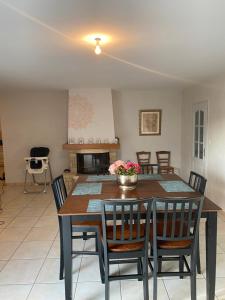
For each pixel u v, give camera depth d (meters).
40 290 2.38
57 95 6.23
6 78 4.48
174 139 6.44
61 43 2.60
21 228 3.75
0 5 1.77
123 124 6.36
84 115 5.87
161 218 2.22
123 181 2.68
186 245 2.11
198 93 5.23
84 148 5.81
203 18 2.01
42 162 5.72
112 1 1.71
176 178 3.23
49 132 6.34
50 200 5.14
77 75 4.30
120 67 3.71
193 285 2.10
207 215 2.12
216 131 4.41
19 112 6.27
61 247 2.51
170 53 2.99
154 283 2.09
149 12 1.89
